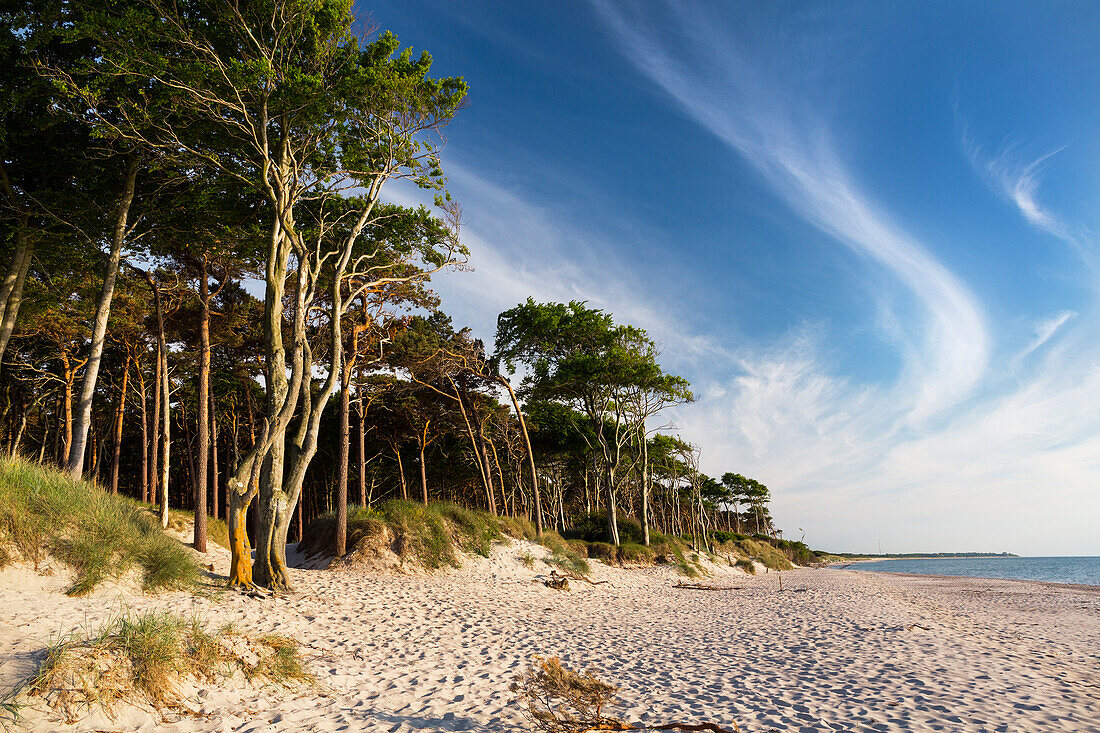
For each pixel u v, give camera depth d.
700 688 7.41
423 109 14.41
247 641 6.93
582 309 32.03
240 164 14.45
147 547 10.10
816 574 45.44
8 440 27.30
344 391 18.69
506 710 6.24
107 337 21.83
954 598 23.61
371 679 7.33
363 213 14.98
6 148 13.85
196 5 12.26
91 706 4.58
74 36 11.57
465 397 29.62
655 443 43.38
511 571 20.05
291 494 12.65
